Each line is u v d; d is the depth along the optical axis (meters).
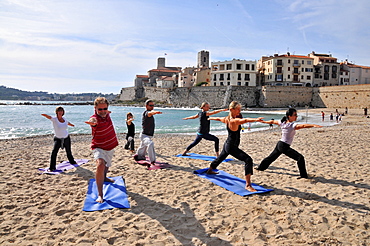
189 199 5.54
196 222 4.51
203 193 5.90
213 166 7.04
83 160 9.25
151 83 116.06
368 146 11.88
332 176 7.19
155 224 4.43
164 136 19.50
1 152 11.19
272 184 6.54
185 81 96.88
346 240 3.92
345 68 79.31
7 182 6.59
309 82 74.88
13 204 5.19
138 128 28.56
